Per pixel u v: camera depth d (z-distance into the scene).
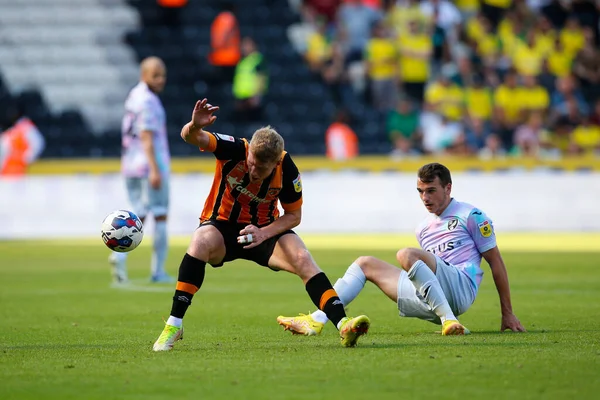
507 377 17.98
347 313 31.58
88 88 97.88
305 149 92.94
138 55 100.38
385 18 96.81
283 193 22.83
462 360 20.02
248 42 91.56
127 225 24.20
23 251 63.59
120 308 33.53
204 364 19.98
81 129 94.81
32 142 83.19
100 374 18.86
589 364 19.42
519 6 100.56
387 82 93.25
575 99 92.62
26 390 17.22
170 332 22.48
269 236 22.62
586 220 76.25
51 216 76.75
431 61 94.62
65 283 43.53
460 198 75.88
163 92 96.12
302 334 25.14
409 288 25.17
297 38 101.69
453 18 95.81
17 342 24.50
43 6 103.12
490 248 25.61
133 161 42.66
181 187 76.19
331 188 76.88
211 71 96.25
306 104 95.75
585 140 90.38
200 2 103.81
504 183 76.00
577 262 52.28
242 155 22.28
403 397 16.28
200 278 22.64
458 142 85.81
